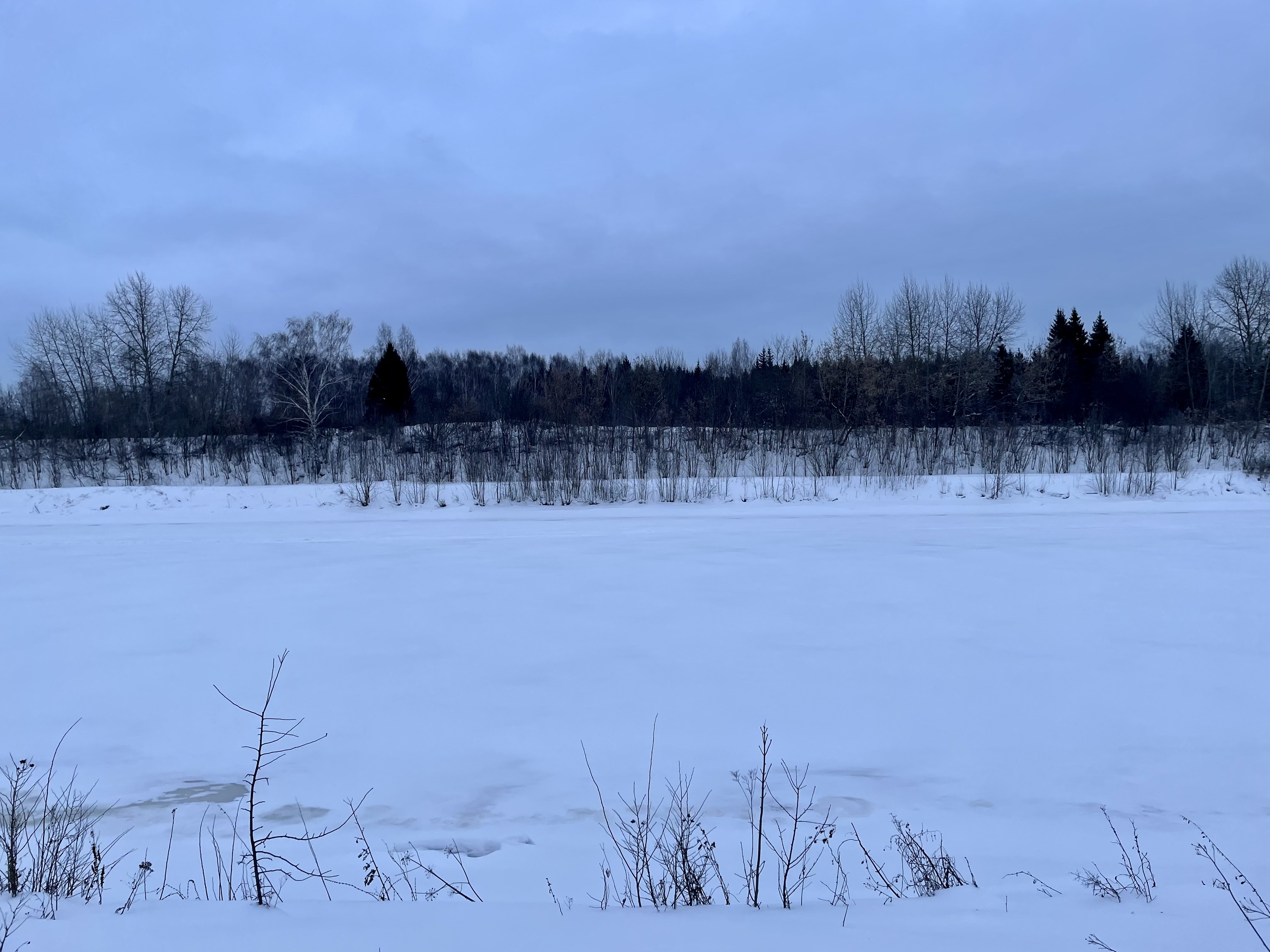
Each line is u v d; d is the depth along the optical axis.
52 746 10.59
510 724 11.12
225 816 8.60
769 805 8.69
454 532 33.22
